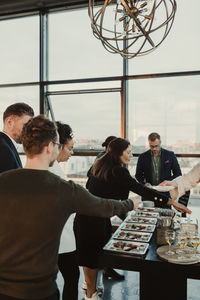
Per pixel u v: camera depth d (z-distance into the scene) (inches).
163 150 158.2
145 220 104.3
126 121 188.9
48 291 49.2
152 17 61.5
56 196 48.5
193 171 89.4
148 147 185.8
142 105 185.3
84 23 191.6
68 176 200.1
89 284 104.0
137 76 183.6
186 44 174.2
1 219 47.1
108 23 184.9
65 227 83.7
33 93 203.5
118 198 100.2
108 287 123.2
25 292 46.7
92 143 195.0
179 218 101.7
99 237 100.3
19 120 80.8
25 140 50.8
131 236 88.5
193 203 174.4
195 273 68.9
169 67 178.4
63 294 86.4
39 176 49.6
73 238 86.1
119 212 61.2
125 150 98.8
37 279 47.7
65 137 89.7
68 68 196.7
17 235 46.9
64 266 86.0
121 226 99.0
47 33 199.0
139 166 161.5
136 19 59.4
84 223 100.8
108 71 189.2
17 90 206.1
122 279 130.6
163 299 78.2
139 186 90.6
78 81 194.9
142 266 72.6
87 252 100.3
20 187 48.3
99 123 193.5
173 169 157.9
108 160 98.5
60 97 199.9
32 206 47.2
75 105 197.6
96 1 184.9
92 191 101.7
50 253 49.0
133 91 186.4
